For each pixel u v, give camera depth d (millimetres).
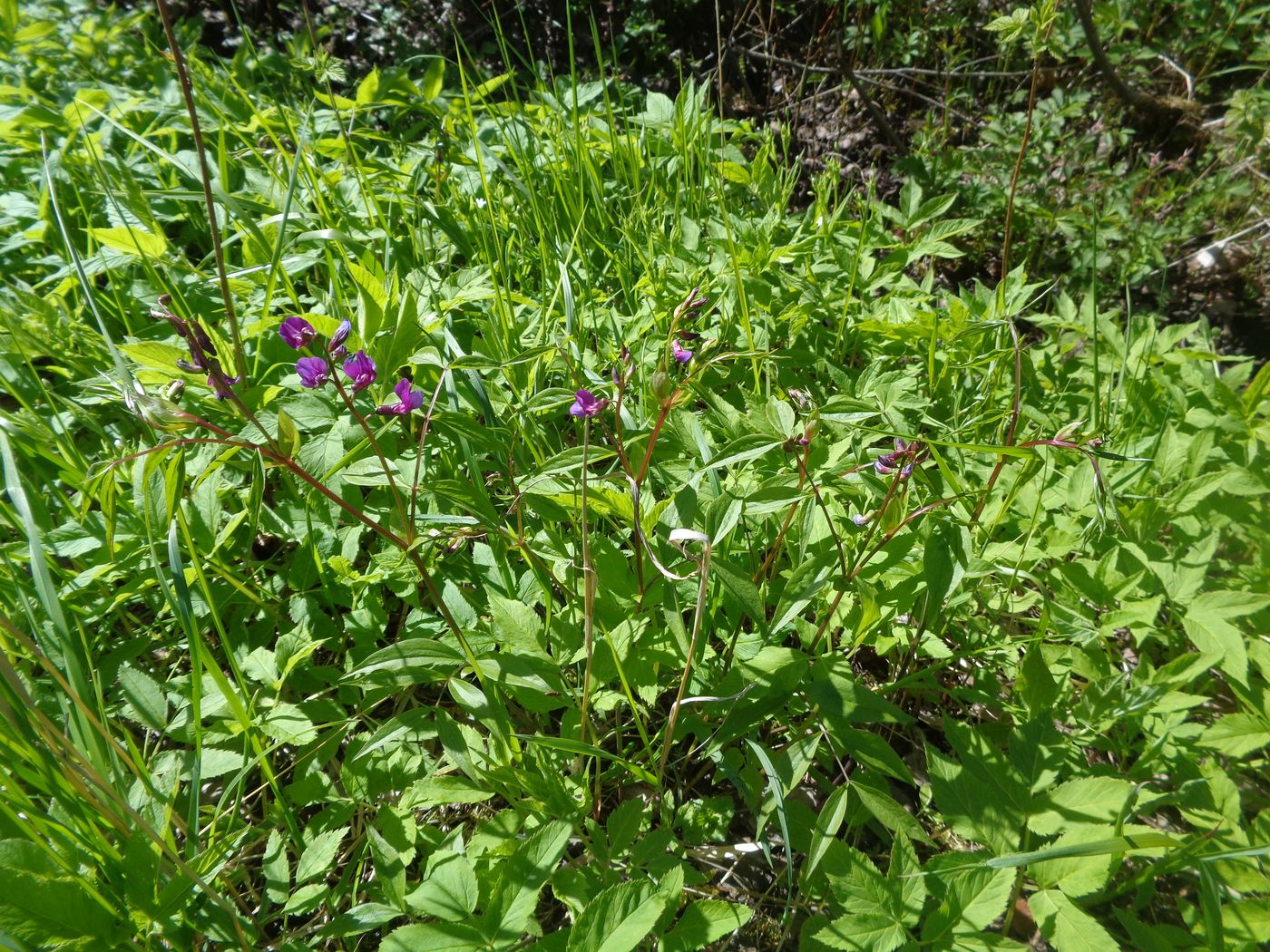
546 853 1445
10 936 1312
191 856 1565
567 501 1933
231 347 2350
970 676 2223
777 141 5613
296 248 2973
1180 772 1890
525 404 1955
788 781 1646
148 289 2820
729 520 1732
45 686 1900
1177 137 5129
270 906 1769
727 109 6047
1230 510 2326
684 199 3703
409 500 2223
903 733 2201
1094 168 4363
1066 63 5508
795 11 6262
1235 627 1936
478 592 2211
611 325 2891
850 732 1709
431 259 3209
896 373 2566
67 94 3475
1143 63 5582
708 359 2143
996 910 1485
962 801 1621
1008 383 2898
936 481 2400
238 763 1710
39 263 3002
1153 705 1883
